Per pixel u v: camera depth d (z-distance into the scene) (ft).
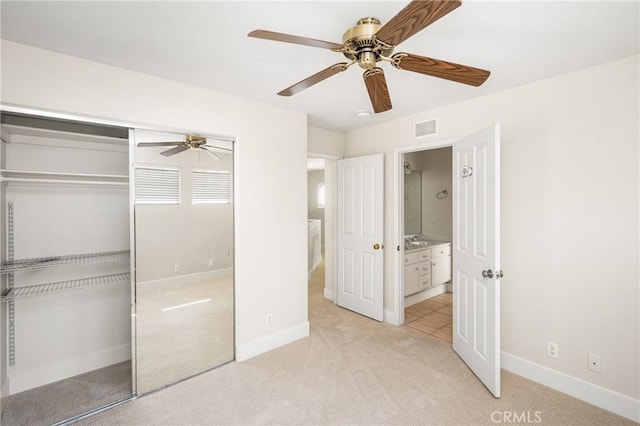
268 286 9.70
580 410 6.91
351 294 13.17
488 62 6.84
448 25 5.38
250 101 9.20
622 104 6.71
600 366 7.07
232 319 9.11
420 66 5.01
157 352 7.96
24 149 7.70
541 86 7.84
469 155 8.52
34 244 7.83
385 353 9.49
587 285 7.23
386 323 11.89
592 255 7.16
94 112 6.77
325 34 5.68
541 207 7.89
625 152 6.70
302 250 10.57
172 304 8.16
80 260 7.96
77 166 8.43
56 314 8.07
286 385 7.84
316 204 30.07
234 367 8.71
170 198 8.07
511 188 8.42
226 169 8.88
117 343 9.00
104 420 6.66
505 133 8.52
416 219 17.30
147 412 6.90
